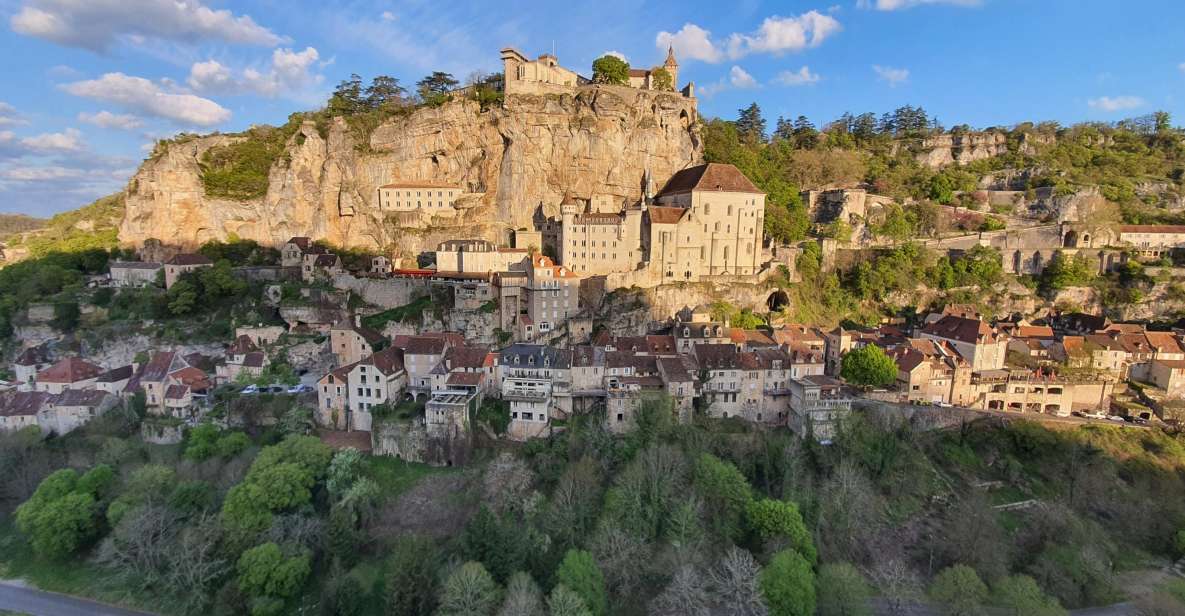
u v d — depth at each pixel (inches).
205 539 2657.5
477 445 3366.1
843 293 5418.3
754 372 3607.3
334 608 2336.4
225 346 4510.3
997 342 4126.5
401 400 3651.6
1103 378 4013.3
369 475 3147.1
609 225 4936.0
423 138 5703.7
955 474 3344.0
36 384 3978.8
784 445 3248.0
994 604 2498.8
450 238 5364.2
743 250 5344.5
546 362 3535.9
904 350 3924.7
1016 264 5615.2
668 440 3181.6
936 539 2891.2
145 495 2864.2
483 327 4254.4
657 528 2728.8
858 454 3193.9
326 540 2652.6
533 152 5497.1
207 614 2486.5
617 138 5610.2
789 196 6112.2
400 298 4626.0
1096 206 6397.6
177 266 5054.1
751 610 2250.2
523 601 2106.3
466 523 2802.7
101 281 5438.0
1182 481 3302.2
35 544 2738.7
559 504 2760.8
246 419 3597.4
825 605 2297.0
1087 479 3262.8
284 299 4808.1
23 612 2527.1
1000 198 6865.2
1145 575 2773.1
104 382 4040.4
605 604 2320.4
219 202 5826.8
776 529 2628.0
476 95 5753.0
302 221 5797.2
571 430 3363.7
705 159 6087.6
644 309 4571.9
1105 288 5329.7
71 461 3415.4
